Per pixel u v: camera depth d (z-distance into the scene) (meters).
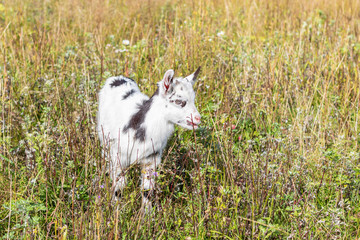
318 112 6.25
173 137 5.55
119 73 7.26
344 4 11.26
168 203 4.44
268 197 4.53
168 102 4.54
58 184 4.62
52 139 5.17
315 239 4.18
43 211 4.41
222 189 4.28
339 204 4.45
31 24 9.91
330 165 5.03
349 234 4.25
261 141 5.57
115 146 4.99
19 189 4.68
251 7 10.72
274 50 8.26
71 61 7.73
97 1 10.90
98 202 4.16
